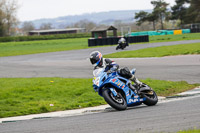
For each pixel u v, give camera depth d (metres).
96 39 169.00
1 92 42.06
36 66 85.75
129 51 115.69
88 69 71.75
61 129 22.89
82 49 152.38
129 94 29.50
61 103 36.53
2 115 31.61
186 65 67.06
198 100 32.19
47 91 42.81
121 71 29.59
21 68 81.88
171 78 51.59
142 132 19.69
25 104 35.94
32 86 47.38
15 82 52.41
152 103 31.06
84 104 35.25
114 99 28.80
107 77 28.53
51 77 59.03
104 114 28.44
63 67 79.31
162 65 69.75
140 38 173.38
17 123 27.22
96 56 28.58
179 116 24.41
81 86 45.22
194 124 21.17
